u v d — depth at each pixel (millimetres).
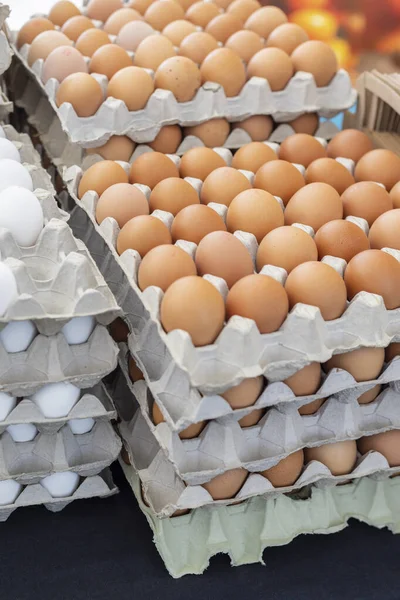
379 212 1436
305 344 1180
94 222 1384
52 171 1881
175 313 1136
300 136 1621
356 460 1376
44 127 1841
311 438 1308
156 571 1304
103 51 1700
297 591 1278
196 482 1233
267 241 1295
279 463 1291
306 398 1240
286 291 1227
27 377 1210
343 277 1280
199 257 1262
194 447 1234
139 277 1245
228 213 1390
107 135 1599
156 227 1303
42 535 1366
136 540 1363
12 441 1298
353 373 1264
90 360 1256
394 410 1342
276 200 1397
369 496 1405
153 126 1626
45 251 1271
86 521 1398
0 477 1274
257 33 1940
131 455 1357
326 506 1369
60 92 1615
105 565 1312
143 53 1729
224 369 1149
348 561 1340
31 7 2752
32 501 1332
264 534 1329
